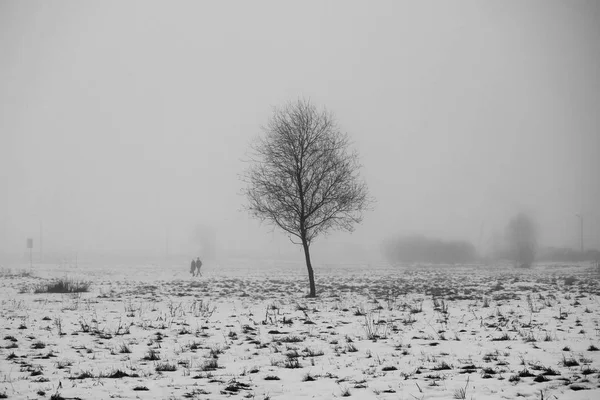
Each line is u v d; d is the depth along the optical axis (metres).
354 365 12.44
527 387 10.09
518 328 17.84
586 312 21.89
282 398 9.45
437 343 15.25
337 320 20.27
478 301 26.94
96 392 9.74
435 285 40.06
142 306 24.41
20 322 18.72
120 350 14.09
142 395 9.58
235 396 9.57
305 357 13.45
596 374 11.11
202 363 12.66
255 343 15.42
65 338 15.85
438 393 9.67
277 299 28.77
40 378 10.91
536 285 38.75
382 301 27.45
